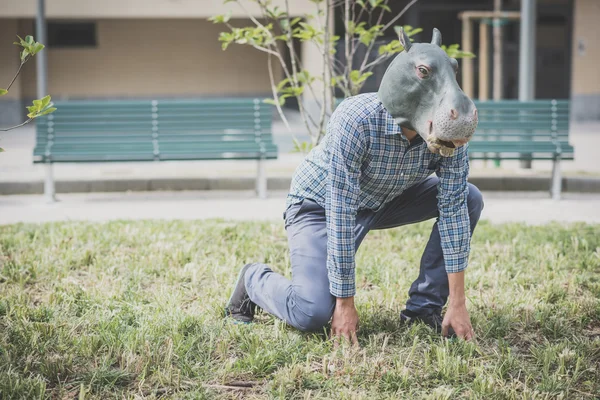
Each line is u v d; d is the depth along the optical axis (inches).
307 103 699.4
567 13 929.5
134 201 360.8
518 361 149.6
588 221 303.9
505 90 908.0
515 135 383.6
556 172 372.5
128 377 142.1
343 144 144.3
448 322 157.4
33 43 145.1
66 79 847.7
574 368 147.8
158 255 229.0
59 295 188.1
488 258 226.7
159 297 187.8
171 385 139.9
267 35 239.1
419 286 165.5
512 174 401.1
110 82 855.7
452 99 129.2
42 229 268.1
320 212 158.2
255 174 407.5
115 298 189.3
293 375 141.2
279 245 245.6
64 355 150.3
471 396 133.1
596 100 877.8
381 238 254.8
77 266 220.4
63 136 367.6
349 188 146.6
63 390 135.8
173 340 157.6
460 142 131.1
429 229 266.8
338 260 148.6
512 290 197.3
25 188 383.9
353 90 242.7
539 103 381.7
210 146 374.9
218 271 212.1
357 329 162.9
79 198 372.8
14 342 156.8
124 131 373.1
